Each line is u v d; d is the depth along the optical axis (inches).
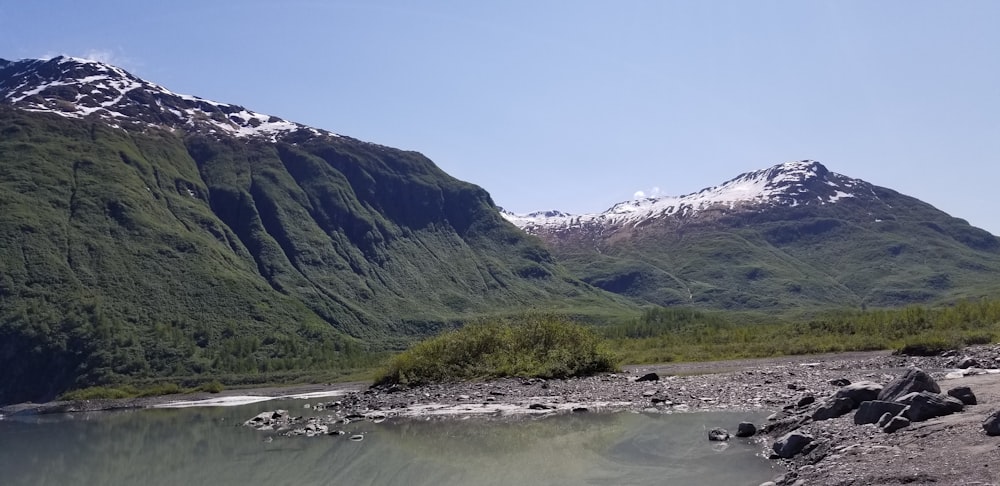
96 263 6190.9
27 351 4594.0
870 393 729.6
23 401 4249.5
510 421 1016.9
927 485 422.9
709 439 757.9
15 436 1354.6
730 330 3287.4
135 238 6884.8
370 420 1131.9
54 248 6141.7
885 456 510.9
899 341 2242.9
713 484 560.1
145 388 3592.5
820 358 1947.6
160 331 5201.8
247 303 6525.6
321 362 4968.0
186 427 1338.6
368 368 4375.0
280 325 6348.4
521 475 657.6
